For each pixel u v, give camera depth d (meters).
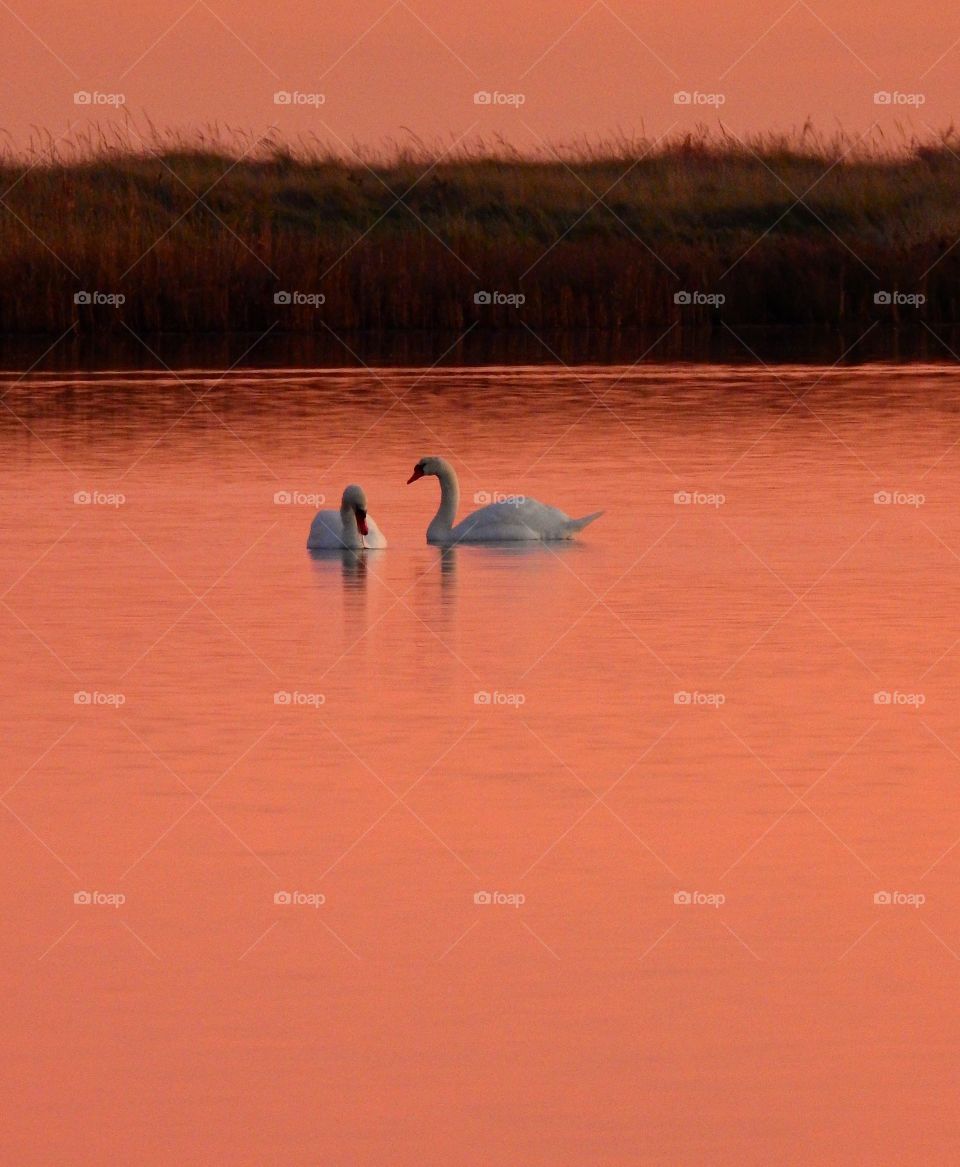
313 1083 8.77
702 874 11.16
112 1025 9.32
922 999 9.57
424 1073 8.85
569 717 14.55
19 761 13.42
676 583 20.02
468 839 11.73
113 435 32.38
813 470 28.27
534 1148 8.25
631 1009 9.48
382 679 15.79
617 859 11.41
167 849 11.59
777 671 16.02
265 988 9.70
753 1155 8.20
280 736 14.04
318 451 30.62
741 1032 9.25
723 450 30.52
